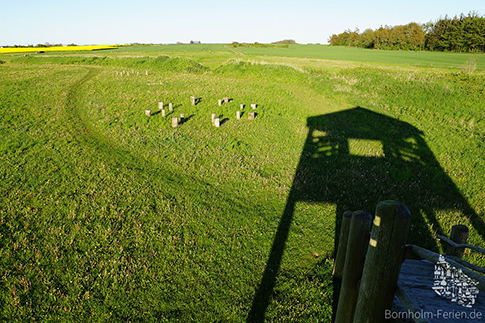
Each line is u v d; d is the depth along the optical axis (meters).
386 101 21.98
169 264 6.05
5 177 9.39
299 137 14.65
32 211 7.65
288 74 32.09
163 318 4.88
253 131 15.20
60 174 9.73
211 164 11.01
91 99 20.56
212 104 20.39
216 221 7.54
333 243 6.82
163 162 11.05
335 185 9.66
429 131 15.83
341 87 25.91
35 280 5.54
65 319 4.81
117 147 12.36
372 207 8.34
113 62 47.53
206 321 4.87
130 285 5.47
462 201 8.91
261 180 9.88
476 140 14.21
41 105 18.73
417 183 9.98
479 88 21.70
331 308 5.02
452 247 3.67
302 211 8.12
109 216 7.51
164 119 16.45
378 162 11.66
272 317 4.93
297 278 5.78
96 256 6.18
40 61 51.06
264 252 6.49
